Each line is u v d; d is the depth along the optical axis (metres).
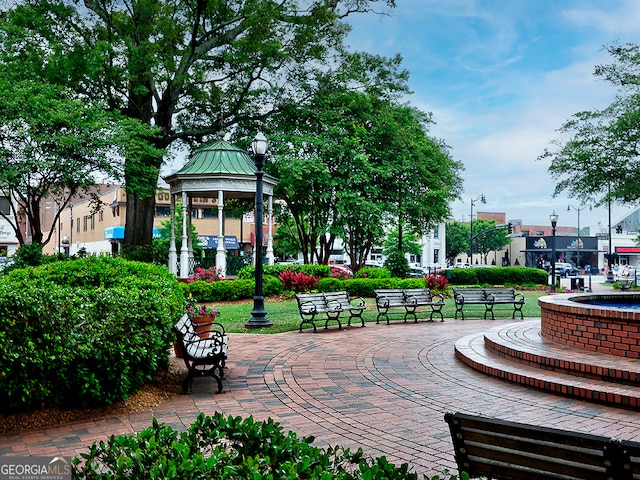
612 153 25.25
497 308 18.08
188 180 21.02
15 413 5.66
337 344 10.73
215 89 24.77
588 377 7.06
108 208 51.41
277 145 24.42
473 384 7.43
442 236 58.62
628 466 2.53
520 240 73.12
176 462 2.74
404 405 6.38
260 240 13.21
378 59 26.92
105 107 22.62
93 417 5.88
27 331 5.50
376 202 25.50
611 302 11.54
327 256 28.97
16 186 18.19
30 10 19.75
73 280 9.82
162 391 6.99
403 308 17.72
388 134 25.67
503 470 3.04
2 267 18.97
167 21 20.89
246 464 2.63
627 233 74.19
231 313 15.34
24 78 19.03
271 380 7.68
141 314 6.60
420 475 4.28
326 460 2.77
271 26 22.84
